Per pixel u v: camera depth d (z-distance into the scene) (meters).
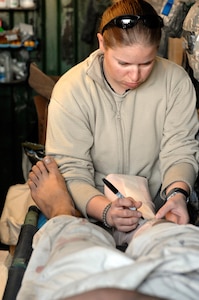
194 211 2.16
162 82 1.96
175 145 1.97
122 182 1.87
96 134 1.94
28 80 3.65
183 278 1.11
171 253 1.17
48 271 1.21
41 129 3.32
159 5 2.51
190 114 2.00
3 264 1.89
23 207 2.55
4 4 3.90
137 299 1.05
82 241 1.31
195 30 2.05
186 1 2.24
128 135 1.95
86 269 1.16
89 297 1.05
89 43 3.89
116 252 1.18
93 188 1.88
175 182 1.87
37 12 4.02
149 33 1.69
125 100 1.92
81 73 1.93
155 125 1.98
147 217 1.76
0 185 4.20
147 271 1.06
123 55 1.72
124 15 1.69
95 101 1.91
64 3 3.99
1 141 4.18
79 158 1.93
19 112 4.14
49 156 1.96
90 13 3.80
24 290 1.23
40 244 1.39
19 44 3.93
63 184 1.89
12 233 2.51
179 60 3.13
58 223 1.49
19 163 4.20
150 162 2.00
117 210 1.69
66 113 1.92
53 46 4.08
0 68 4.00
